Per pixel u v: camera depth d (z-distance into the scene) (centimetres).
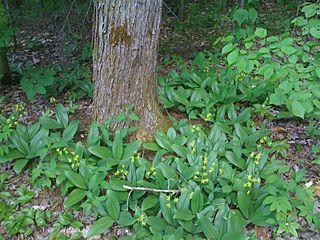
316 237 154
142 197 168
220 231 147
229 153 178
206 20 379
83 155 185
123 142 192
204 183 164
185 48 342
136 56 181
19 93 271
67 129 199
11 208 170
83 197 167
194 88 243
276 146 192
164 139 189
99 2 173
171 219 153
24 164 187
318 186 175
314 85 144
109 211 158
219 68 279
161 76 266
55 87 268
